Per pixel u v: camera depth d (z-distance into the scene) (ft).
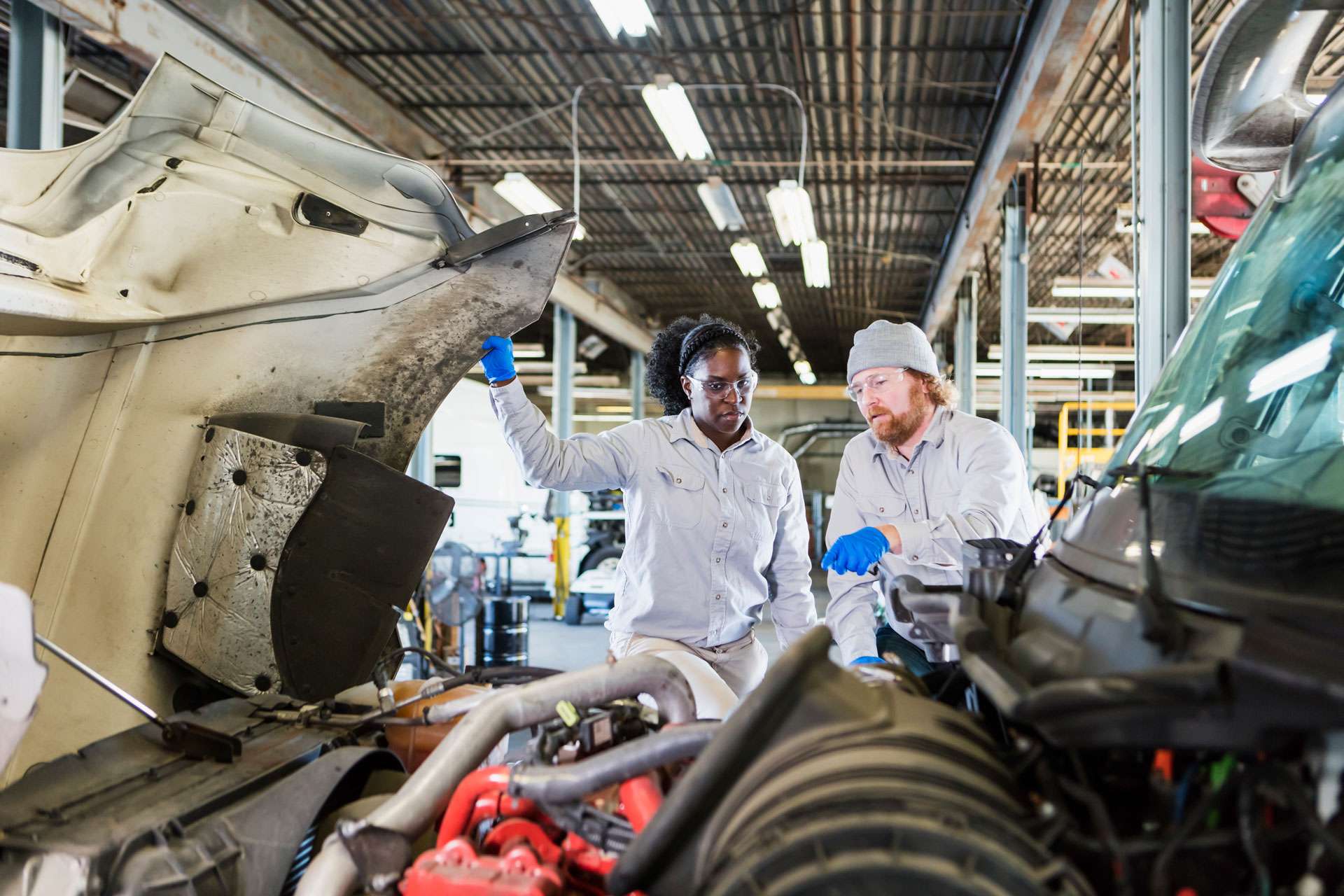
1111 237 36.94
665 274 48.14
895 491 8.18
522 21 21.58
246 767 4.53
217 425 5.96
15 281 5.33
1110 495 4.11
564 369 44.78
